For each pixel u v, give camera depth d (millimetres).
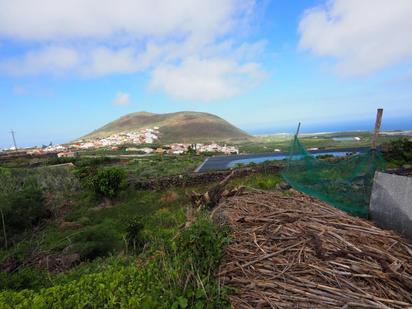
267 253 2963
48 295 3182
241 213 4191
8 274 4656
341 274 2512
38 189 12109
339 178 5426
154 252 4145
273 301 2305
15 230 8406
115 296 2887
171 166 25250
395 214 3613
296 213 3896
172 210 9797
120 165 27594
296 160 6695
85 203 12141
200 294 2434
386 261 2652
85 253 5973
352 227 3357
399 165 11367
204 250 2971
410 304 2121
